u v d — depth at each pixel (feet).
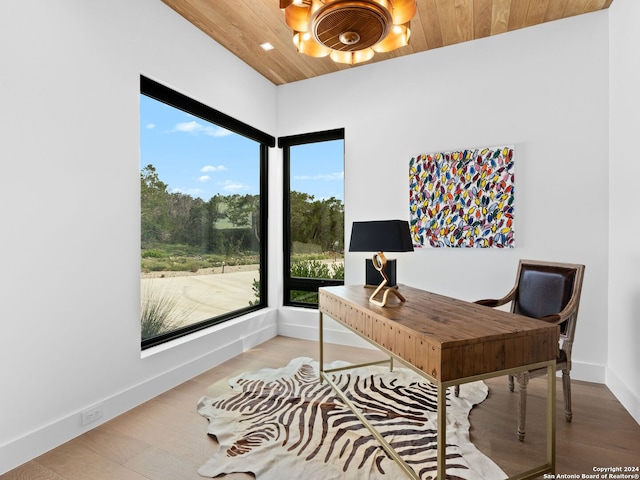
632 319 7.14
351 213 11.55
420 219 10.37
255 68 11.53
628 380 7.30
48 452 5.88
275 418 6.85
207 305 10.40
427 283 10.38
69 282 6.30
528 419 6.84
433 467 5.35
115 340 7.11
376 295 7.22
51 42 6.02
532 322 5.08
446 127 10.19
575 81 8.77
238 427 6.54
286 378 8.75
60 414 6.13
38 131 5.85
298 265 12.96
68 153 6.28
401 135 10.80
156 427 6.64
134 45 7.51
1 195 5.40
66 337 6.25
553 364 4.83
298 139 12.63
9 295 5.49
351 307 6.66
